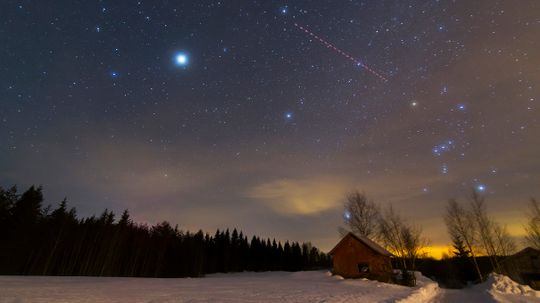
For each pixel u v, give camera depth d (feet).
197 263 193.16
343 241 106.22
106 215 214.07
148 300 39.86
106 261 149.79
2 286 47.83
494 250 147.54
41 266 134.00
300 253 311.27
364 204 166.81
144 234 182.19
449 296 73.15
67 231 148.46
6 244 135.44
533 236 119.03
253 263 277.64
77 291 46.75
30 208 157.48
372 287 72.95
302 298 47.24
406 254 133.18
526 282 124.67
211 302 40.40
